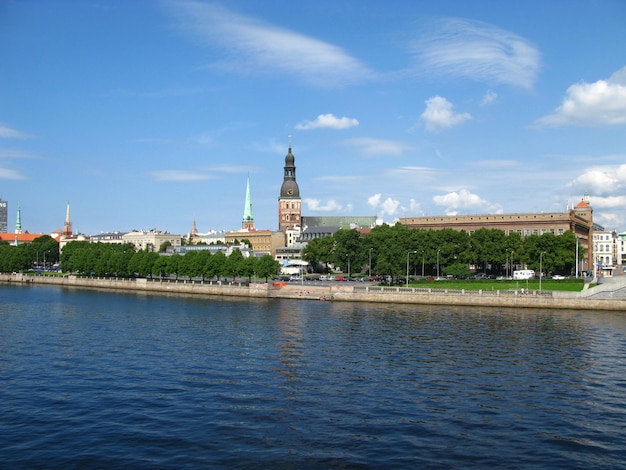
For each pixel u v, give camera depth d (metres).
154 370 75.69
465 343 94.75
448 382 69.19
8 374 73.56
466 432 52.66
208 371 75.06
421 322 121.94
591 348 90.12
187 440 50.81
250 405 60.28
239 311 147.62
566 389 66.25
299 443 50.12
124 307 159.12
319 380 70.31
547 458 47.28
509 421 55.47
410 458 47.16
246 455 47.72
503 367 76.94
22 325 118.94
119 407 59.72
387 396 63.44
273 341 97.75
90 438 51.38
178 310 150.50
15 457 47.47
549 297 147.88
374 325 117.38
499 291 157.75
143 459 47.00
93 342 97.19
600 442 50.59
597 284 168.25
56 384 68.69
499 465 45.94
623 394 64.31
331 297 178.75
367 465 45.88
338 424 54.62
